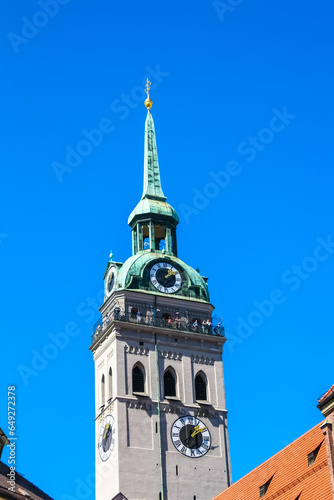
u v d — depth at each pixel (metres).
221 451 137.12
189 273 147.12
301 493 98.50
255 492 110.44
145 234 151.88
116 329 139.12
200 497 133.38
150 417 135.62
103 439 136.75
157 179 155.12
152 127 159.62
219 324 144.88
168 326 141.50
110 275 146.25
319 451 101.44
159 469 133.12
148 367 138.38
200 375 141.25
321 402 85.00
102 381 141.38
